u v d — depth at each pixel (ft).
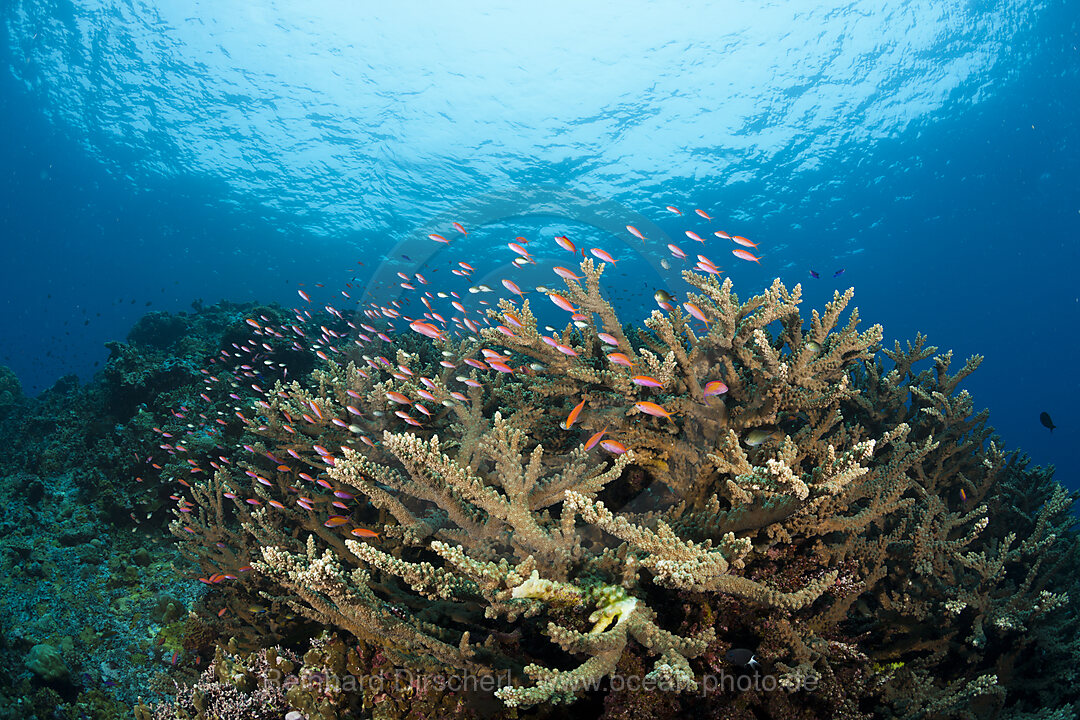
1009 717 3.17
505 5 27.43
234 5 28.14
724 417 3.47
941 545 3.38
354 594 2.92
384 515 4.17
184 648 4.93
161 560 6.68
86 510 7.36
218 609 4.95
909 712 3.04
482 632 3.25
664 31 27.53
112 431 9.02
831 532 3.49
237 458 7.00
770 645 2.83
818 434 3.81
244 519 4.96
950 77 28.22
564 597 2.64
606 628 2.61
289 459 5.25
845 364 3.74
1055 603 3.26
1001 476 4.85
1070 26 26.50
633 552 2.75
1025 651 3.53
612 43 28.22
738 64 28.19
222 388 9.04
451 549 2.57
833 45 27.04
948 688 3.16
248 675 3.71
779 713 2.69
